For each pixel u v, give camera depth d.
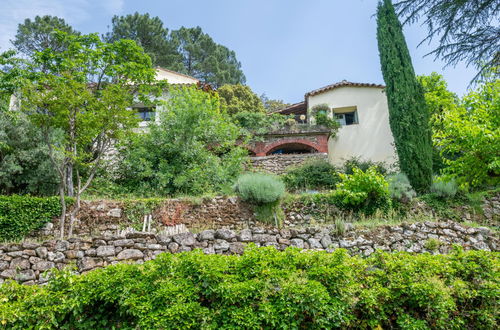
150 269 3.66
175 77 20.42
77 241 6.74
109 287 3.40
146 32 33.03
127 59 12.35
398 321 3.31
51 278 3.55
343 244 7.13
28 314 3.12
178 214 9.67
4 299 3.30
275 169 15.07
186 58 37.41
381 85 18.38
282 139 16.16
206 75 36.53
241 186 10.16
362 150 17.58
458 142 8.48
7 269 6.44
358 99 18.55
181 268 3.65
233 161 13.41
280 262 3.79
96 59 11.34
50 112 9.71
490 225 10.04
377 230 7.50
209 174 12.41
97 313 3.38
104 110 9.27
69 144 10.17
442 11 10.57
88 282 3.47
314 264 3.74
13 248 6.63
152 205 9.69
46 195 12.09
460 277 3.78
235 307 3.20
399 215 9.91
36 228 9.10
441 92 18.34
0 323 2.99
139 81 12.42
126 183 12.77
